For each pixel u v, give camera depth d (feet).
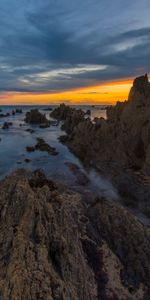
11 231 37.73
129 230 48.57
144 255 44.57
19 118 431.02
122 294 37.76
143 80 122.31
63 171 116.88
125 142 109.70
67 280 33.83
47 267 33.06
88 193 86.69
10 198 45.42
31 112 348.18
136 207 77.82
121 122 122.11
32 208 40.11
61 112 411.95
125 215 51.31
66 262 35.81
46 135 234.58
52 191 49.24
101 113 530.27
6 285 30.30
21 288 29.78
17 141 200.34
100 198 59.98
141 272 41.88
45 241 36.65
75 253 38.47
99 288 37.42
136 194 81.71
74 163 132.46
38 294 29.81
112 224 49.83
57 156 148.97
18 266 31.91
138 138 104.63
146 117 105.19
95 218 52.13
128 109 118.42
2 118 426.51
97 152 134.31
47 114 539.70
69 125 266.36
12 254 33.88
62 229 40.09
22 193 43.96
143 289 39.47
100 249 43.75
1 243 36.81
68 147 174.91
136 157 103.30
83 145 154.92
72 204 57.52
